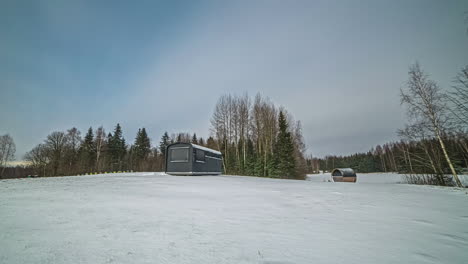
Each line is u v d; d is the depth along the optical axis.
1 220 3.54
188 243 2.80
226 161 32.09
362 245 2.85
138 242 2.79
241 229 3.43
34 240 2.75
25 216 3.81
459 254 2.61
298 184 10.55
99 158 39.72
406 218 4.31
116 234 3.05
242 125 32.34
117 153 47.22
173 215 4.17
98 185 8.03
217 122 33.34
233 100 33.47
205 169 15.01
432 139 15.54
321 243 2.90
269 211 4.69
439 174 15.48
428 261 2.41
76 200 5.20
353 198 6.65
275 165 27.62
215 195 6.55
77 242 2.72
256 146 31.77
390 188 9.73
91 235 2.99
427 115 14.88
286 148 27.66
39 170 34.09
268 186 9.12
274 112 32.34
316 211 4.80
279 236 3.14
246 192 7.26
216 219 3.98
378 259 2.44
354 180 29.16
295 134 36.19
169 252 2.51
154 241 2.84
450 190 9.34
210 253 2.51
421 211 4.97
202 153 14.73
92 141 43.53
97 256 2.35
